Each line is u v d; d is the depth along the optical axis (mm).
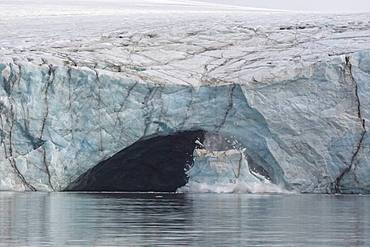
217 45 111250
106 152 98500
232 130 99562
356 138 96250
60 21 133500
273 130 97625
